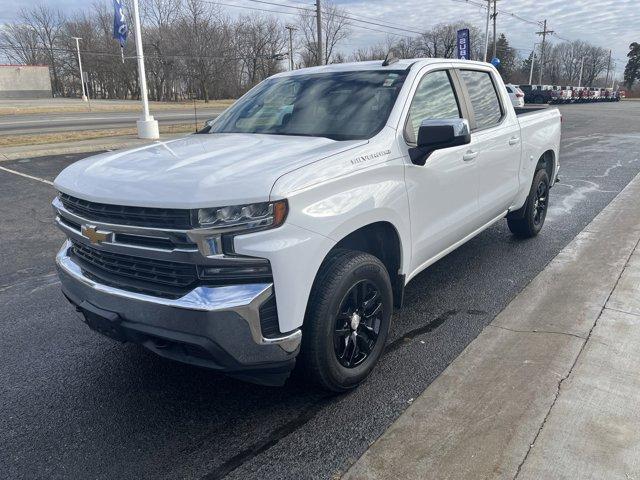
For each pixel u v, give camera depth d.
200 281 2.56
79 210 2.94
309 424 2.93
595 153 13.91
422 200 3.61
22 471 2.64
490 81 5.00
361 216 2.98
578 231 6.46
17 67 68.62
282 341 2.63
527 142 5.43
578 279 4.79
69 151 15.01
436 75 4.10
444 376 3.29
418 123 3.69
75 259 3.18
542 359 3.40
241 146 3.23
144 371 3.58
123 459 2.71
